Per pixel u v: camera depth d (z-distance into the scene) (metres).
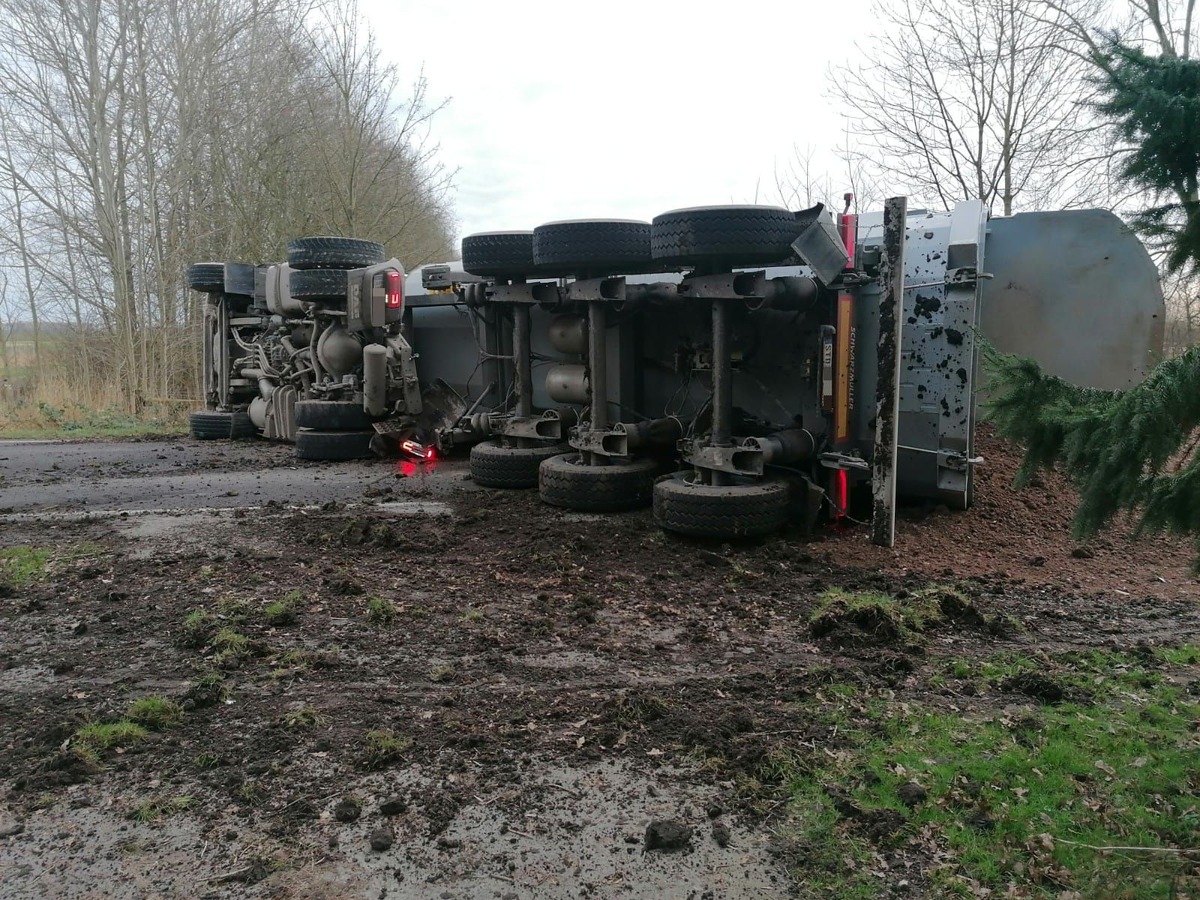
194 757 3.38
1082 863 2.68
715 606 5.17
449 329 11.20
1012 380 3.32
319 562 6.10
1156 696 3.85
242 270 14.11
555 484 7.53
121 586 5.58
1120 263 7.07
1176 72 2.89
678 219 6.18
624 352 8.10
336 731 3.58
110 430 16.58
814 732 3.52
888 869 2.69
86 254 22.02
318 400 11.51
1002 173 14.57
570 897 2.59
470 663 4.31
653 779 3.20
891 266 5.91
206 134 22.66
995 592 5.35
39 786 3.18
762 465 6.35
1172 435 2.83
